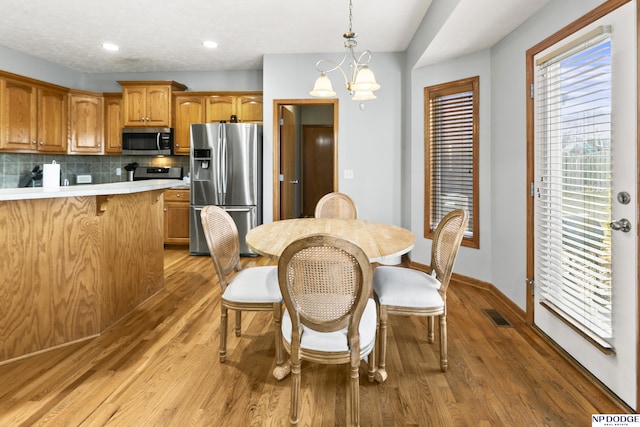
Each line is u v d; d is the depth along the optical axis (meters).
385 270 2.35
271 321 2.83
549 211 2.46
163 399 1.83
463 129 3.75
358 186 4.68
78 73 5.63
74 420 1.67
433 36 3.19
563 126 2.31
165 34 4.08
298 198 7.39
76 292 2.46
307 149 7.81
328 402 1.82
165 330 2.65
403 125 4.58
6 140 4.38
